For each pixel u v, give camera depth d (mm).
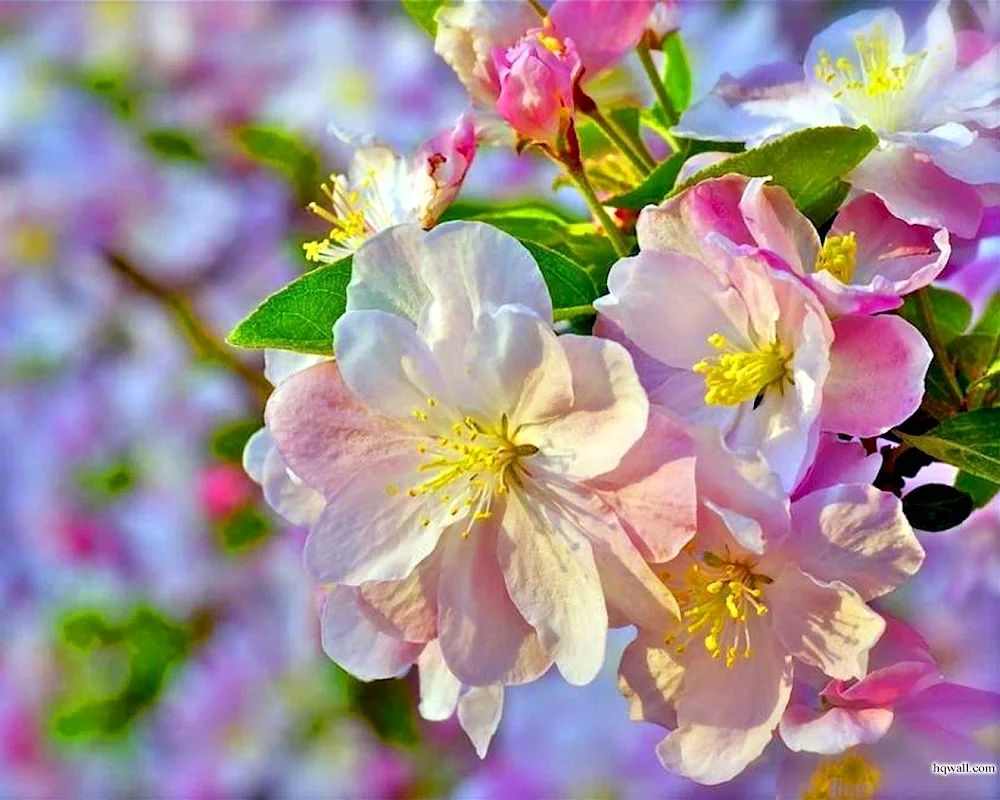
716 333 245
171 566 518
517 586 244
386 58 513
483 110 275
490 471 246
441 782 484
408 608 250
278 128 499
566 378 236
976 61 265
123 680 514
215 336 520
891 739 260
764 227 236
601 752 430
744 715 246
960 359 271
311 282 248
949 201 249
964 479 282
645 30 280
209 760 506
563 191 332
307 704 504
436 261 240
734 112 267
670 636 243
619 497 237
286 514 265
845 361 239
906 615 349
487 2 271
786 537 235
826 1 378
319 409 247
